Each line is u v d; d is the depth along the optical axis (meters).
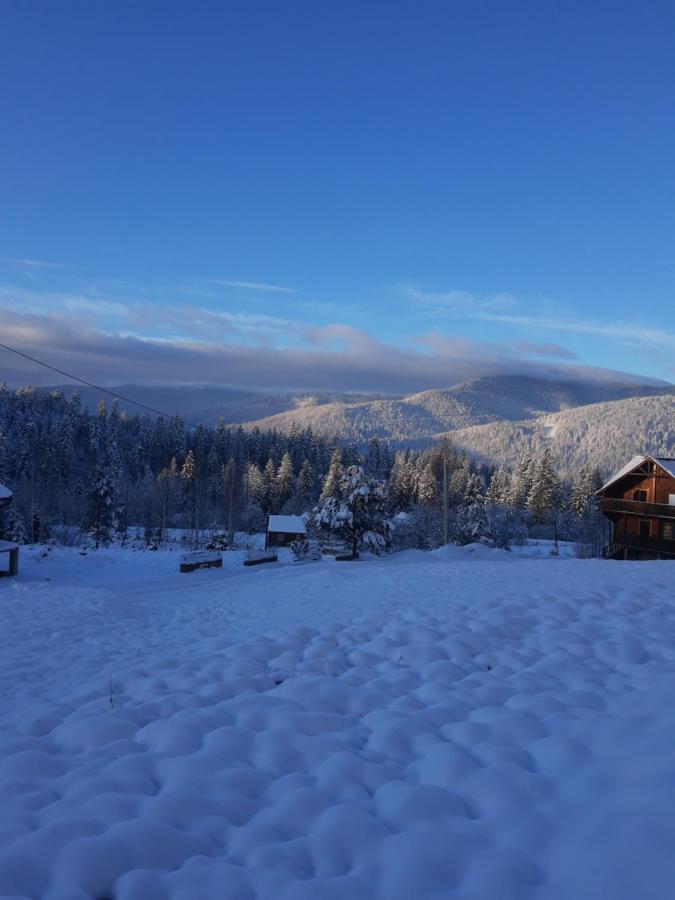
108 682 6.10
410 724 4.61
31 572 28.98
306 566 23.98
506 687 5.41
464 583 11.59
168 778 3.83
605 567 14.00
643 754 3.72
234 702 5.17
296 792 3.58
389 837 3.09
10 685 6.46
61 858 2.89
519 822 3.15
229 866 2.89
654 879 2.60
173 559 34.47
